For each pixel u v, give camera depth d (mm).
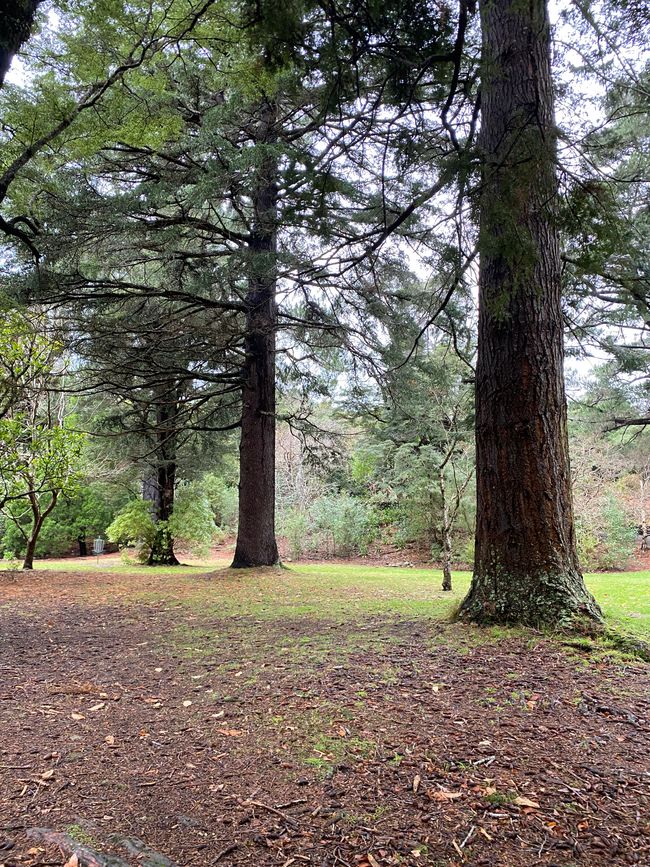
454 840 1910
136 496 19953
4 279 8523
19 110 5648
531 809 2096
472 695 3291
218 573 10648
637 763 2463
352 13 2975
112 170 9547
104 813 2066
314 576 10430
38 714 3121
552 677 3570
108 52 5703
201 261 10234
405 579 10383
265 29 2971
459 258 3705
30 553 12039
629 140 5785
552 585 4590
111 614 6312
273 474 11531
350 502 20219
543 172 2918
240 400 13055
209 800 2168
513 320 4789
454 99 3812
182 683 3660
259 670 3893
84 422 14656
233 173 7223
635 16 2625
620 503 18125
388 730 2824
